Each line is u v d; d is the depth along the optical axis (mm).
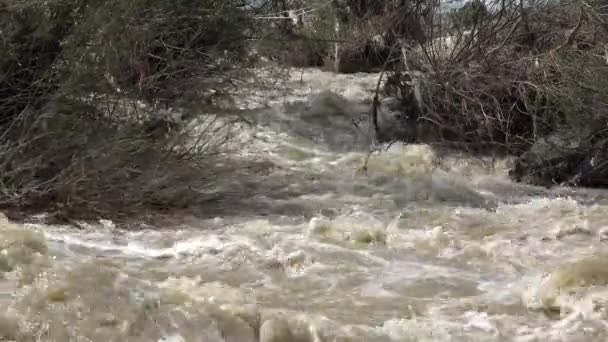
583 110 8930
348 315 4395
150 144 6703
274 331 3758
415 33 10344
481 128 9477
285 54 11609
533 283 4980
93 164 6230
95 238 5617
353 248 5785
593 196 8219
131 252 5359
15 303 3732
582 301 4484
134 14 6902
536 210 7305
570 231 6465
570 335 4070
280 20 10445
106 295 3939
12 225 4938
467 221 6848
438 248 5848
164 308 3891
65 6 6477
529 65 9414
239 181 7914
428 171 8625
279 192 7699
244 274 5043
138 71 7422
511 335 4094
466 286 5008
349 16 13984
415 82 10117
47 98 6270
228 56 8758
